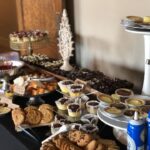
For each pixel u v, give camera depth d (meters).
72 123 1.24
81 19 2.31
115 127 1.09
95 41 2.24
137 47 1.90
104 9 2.08
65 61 1.94
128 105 1.22
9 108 1.45
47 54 2.49
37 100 1.49
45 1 2.49
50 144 1.08
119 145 1.13
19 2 2.95
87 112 1.33
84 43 2.35
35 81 1.54
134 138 0.96
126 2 1.91
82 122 1.25
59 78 1.73
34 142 1.20
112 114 1.12
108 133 1.22
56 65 1.96
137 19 1.38
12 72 1.74
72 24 2.41
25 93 1.48
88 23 2.26
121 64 2.06
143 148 0.98
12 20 4.02
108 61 2.17
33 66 1.95
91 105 1.32
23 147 1.18
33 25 2.76
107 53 2.16
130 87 1.64
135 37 1.89
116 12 2.00
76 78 1.71
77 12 2.33
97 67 2.28
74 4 2.33
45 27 2.55
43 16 2.56
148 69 1.36
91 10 2.20
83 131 1.14
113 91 1.53
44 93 1.48
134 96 1.33
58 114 1.33
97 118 1.26
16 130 1.28
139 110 1.15
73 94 1.42
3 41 4.18
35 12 2.68
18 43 2.08
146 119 0.98
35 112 1.31
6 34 4.15
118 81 1.67
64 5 2.33
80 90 1.44
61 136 1.10
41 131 1.26
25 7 2.86
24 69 1.88
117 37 2.04
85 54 2.37
